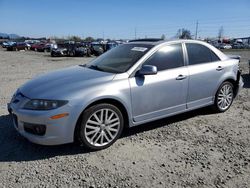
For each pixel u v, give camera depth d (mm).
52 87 4234
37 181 3496
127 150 4348
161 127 5305
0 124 5340
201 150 4375
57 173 3680
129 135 4918
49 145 4285
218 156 4184
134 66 4660
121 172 3717
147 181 3510
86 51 33500
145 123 5250
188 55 5379
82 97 4070
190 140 4746
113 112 4371
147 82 4676
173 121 5621
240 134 5031
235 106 6734
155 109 4875
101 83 4312
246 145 4582
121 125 4504
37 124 3979
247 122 5637
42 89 4234
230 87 6172
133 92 4531
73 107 4004
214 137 4883
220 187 3396
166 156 4168
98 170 3764
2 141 4602
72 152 4258
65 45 37500
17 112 4152
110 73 4609
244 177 3619
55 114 3924
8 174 3646
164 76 4895
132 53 5043
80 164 3916
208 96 5723
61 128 3982
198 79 5402
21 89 4555
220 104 6066
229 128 5309
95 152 4277
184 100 5270
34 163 3932
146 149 4387
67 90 4113
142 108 4699
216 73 5742
